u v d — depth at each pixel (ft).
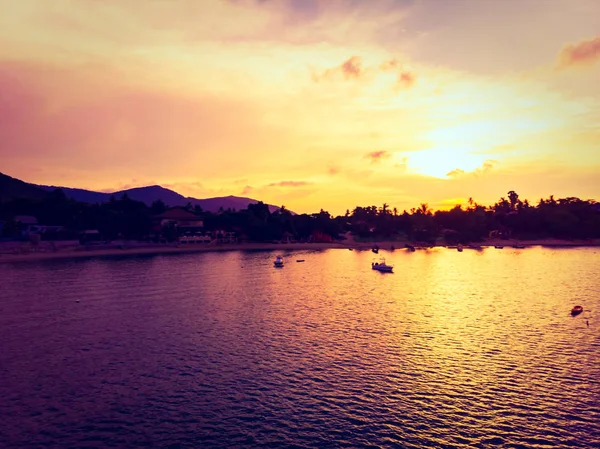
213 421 120.47
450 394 136.98
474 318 238.89
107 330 211.82
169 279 390.63
